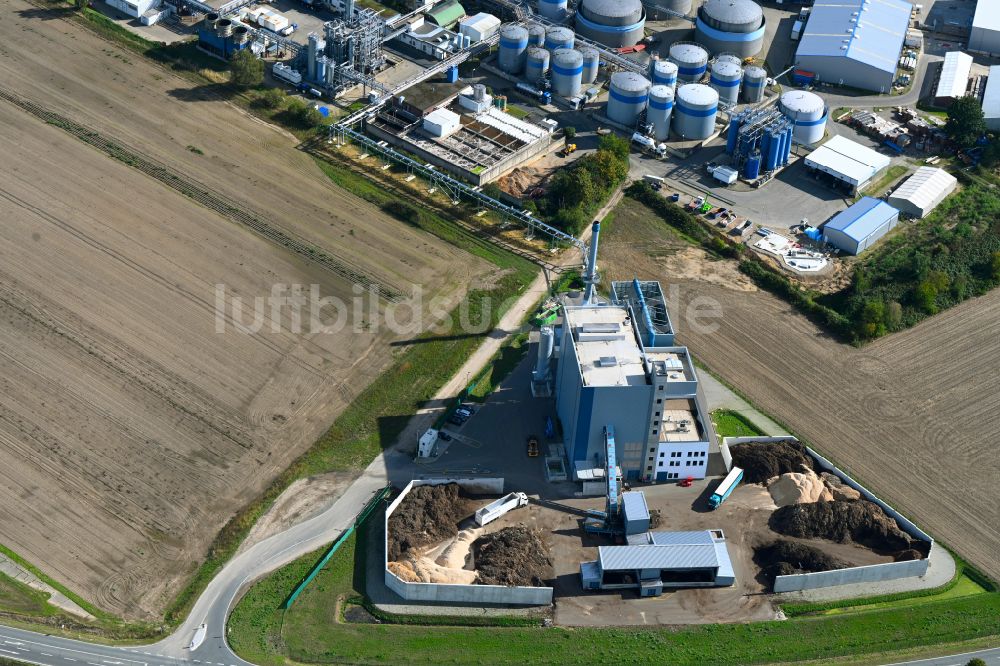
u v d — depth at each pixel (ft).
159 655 482.69
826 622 504.84
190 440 576.20
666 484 568.00
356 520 540.52
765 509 554.46
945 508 559.38
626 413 546.26
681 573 519.19
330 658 483.92
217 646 487.20
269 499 548.31
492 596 506.48
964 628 504.43
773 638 497.46
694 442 555.28
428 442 569.64
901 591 520.01
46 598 502.79
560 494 559.79
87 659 479.00
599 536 538.47
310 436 581.12
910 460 583.99
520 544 526.57
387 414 594.65
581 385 540.11
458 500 553.64
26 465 558.56
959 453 588.50
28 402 589.32
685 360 578.66
